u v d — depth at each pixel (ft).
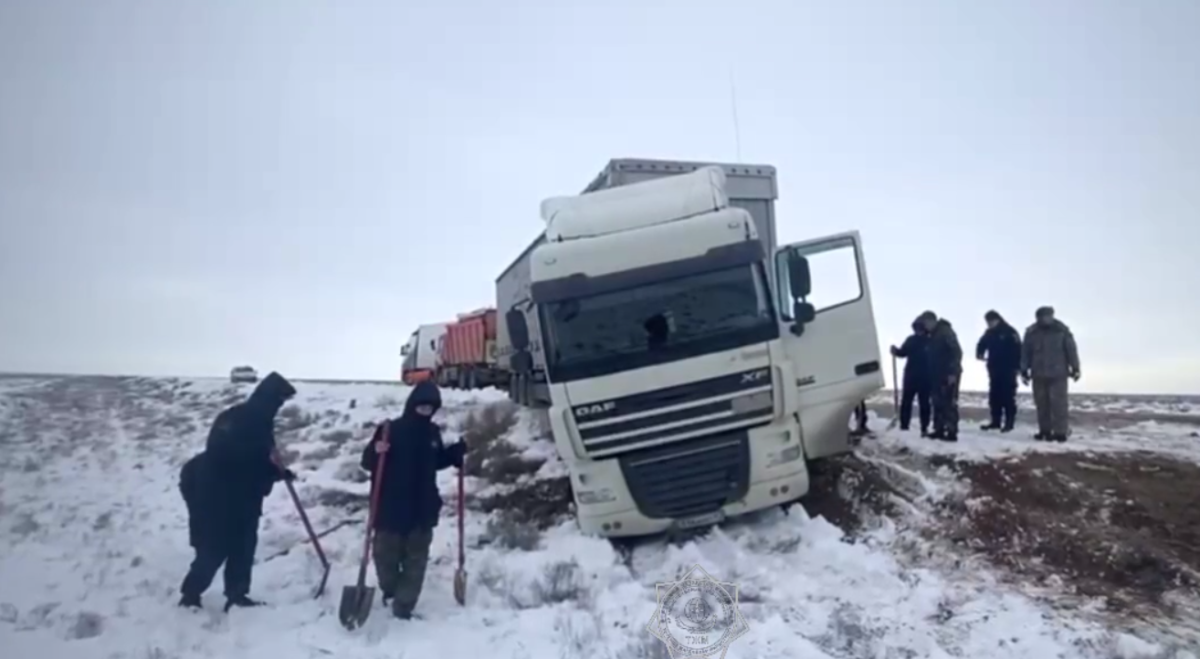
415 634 23.45
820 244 35.50
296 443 63.41
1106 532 29.96
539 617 24.98
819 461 41.14
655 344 32.58
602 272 33.45
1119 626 22.89
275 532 36.76
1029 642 22.08
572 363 32.60
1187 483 34.17
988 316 47.96
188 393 108.27
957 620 24.02
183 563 30.76
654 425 32.40
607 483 32.83
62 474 53.01
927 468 38.73
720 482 32.65
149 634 22.66
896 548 31.30
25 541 34.12
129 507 42.11
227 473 25.38
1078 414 66.39
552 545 33.68
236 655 21.35
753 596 26.94
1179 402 88.74
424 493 25.35
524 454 52.70
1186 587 25.40
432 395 25.98
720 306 32.96
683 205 35.58
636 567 31.76
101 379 141.18
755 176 43.80
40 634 22.57
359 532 36.55
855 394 34.53
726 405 32.37
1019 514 31.91
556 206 38.73
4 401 95.35
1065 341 42.47
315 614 25.04
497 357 91.86
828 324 34.76
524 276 61.26
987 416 63.00
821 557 30.53
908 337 47.42
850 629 23.41
